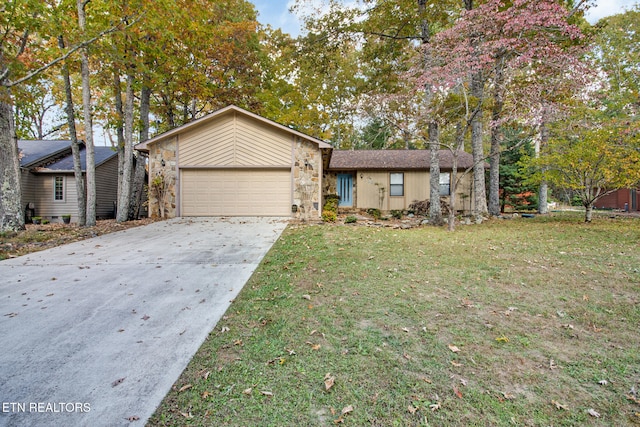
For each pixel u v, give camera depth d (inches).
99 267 189.8
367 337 103.9
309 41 433.7
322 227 354.0
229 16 601.0
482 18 302.2
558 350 96.0
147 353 95.3
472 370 86.5
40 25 296.2
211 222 395.9
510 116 309.6
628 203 706.2
